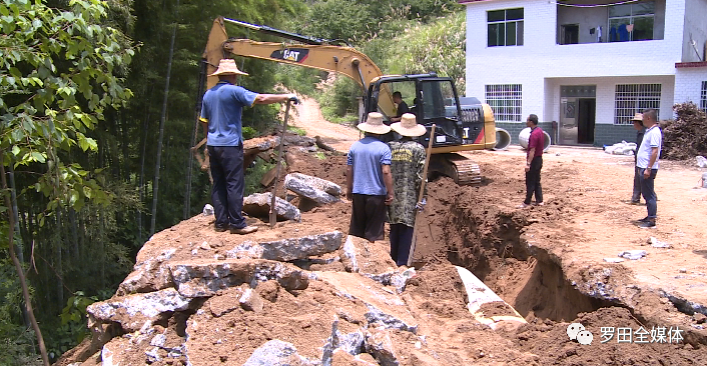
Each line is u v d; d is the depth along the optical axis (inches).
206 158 489.4
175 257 249.3
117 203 532.1
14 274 405.1
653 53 882.8
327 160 613.3
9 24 238.8
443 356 212.4
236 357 183.5
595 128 962.1
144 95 597.9
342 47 529.7
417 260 446.0
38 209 492.4
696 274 291.6
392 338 210.5
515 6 968.9
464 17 1565.0
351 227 319.6
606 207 445.4
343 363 187.0
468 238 452.1
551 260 345.4
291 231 269.9
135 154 637.9
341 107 1416.1
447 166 545.3
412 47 1512.1
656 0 923.4
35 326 267.0
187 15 611.2
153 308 220.5
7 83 261.9
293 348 179.9
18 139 243.8
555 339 234.8
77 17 249.3
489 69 1010.7
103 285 536.7
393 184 319.0
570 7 988.6
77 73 269.1
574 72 941.2
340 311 212.5
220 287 220.5
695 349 227.9
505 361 217.9
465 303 275.9
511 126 1007.6
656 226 392.2
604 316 256.7
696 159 722.2
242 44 507.8
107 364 205.3
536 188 447.8
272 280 221.8
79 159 516.7
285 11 902.4
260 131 874.8
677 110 778.2
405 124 323.3
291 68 1611.7
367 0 1887.3
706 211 435.5
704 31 994.7
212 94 267.4
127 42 418.6
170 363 200.7
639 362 216.2
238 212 268.7
